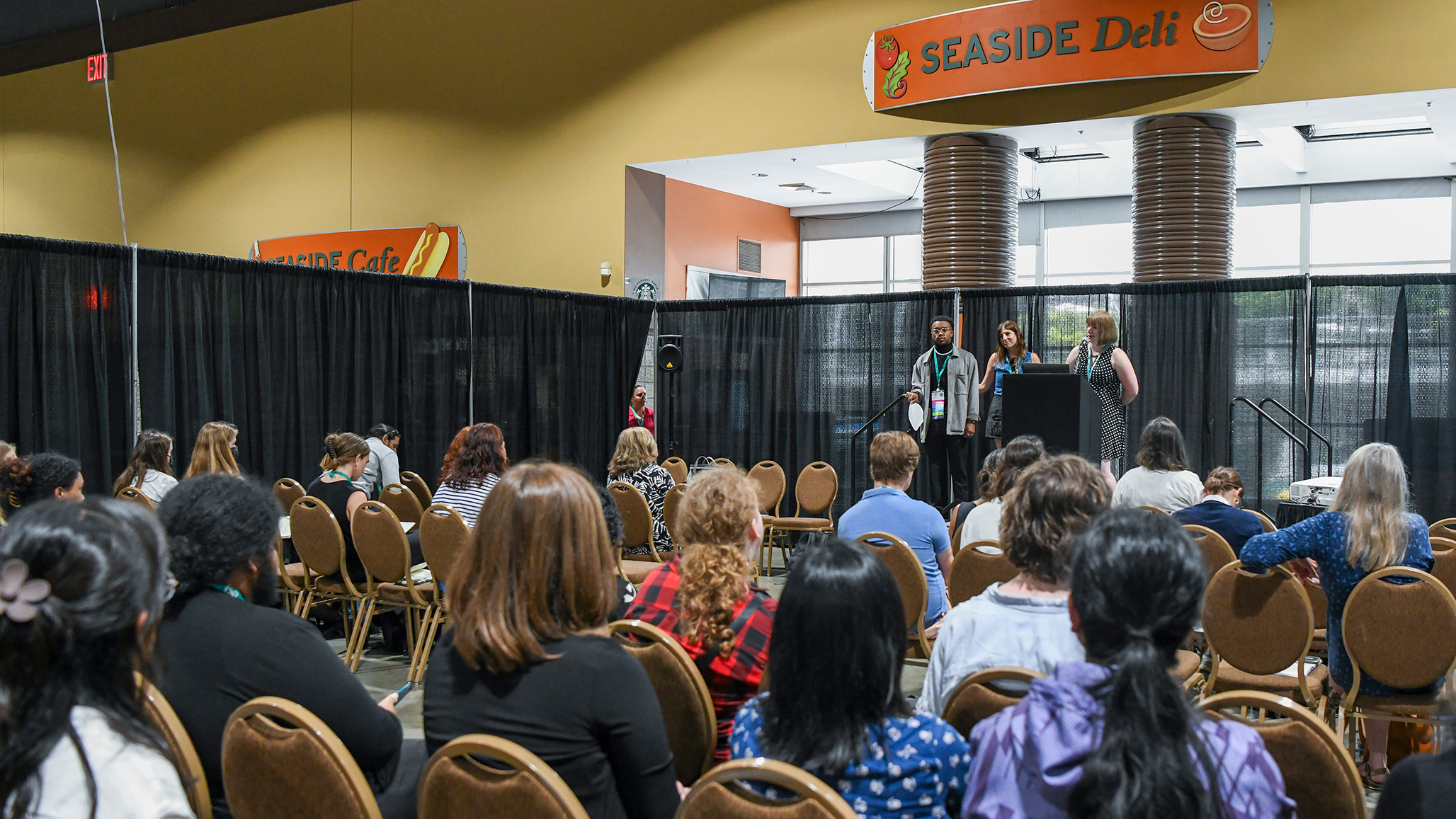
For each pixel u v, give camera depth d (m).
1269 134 10.66
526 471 1.81
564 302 9.17
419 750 2.35
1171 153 7.82
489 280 10.64
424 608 4.71
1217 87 7.68
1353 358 7.11
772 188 12.78
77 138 13.10
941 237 8.61
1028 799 1.31
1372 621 2.94
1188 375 7.62
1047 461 2.12
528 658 1.71
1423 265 12.08
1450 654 2.86
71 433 5.72
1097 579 1.36
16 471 3.94
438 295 8.07
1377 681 3.00
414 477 6.86
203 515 1.92
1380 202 12.27
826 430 9.05
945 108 8.51
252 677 1.87
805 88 9.11
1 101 13.57
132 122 12.78
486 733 1.72
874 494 3.94
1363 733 3.28
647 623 2.36
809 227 14.67
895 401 8.02
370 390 7.57
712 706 2.17
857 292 14.45
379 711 2.03
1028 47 8.01
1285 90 7.46
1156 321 7.71
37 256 5.58
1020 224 14.05
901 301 8.67
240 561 1.95
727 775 1.41
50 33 13.12
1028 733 1.31
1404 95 7.23
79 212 13.11
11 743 1.10
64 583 1.11
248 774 1.72
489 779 1.57
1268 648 3.11
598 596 1.81
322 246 11.52
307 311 7.13
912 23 8.48
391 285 7.71
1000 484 3.84
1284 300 7.30
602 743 1.74
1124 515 1.41
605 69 10.05
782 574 7.61
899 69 8.58
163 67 12.58
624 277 9.95
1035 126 8.24
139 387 6.09
